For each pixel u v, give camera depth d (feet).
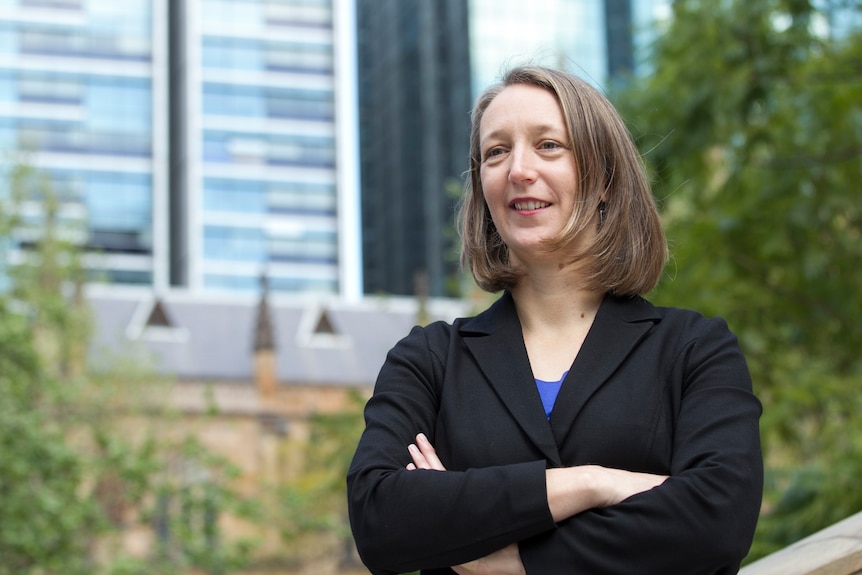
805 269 34.86
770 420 32.86
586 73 9.00
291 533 102.47
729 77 33.55
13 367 64.49
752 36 33.55
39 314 79.46
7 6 389.80
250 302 235.40
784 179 36.47
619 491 7.09
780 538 27.84
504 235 8.09
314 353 231.91
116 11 395.55
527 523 7.02
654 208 8.23
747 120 34.45
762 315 36.78
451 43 362.94
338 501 107.04
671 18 36.27
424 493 7.18
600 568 6.94
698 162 36.42
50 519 61.57
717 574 7.21
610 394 7.50
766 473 29.78
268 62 411.54
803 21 32.78
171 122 409.69
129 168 388.16
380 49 400.26
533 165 7.96
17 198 79.66
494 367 7.75
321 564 176.96
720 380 7.57
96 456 70.69
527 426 7.42
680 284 35.91
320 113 411.13
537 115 8.05
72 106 388.78
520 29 354.33
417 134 374.84
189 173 398.83
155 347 222.48
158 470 72.79
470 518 7.05
